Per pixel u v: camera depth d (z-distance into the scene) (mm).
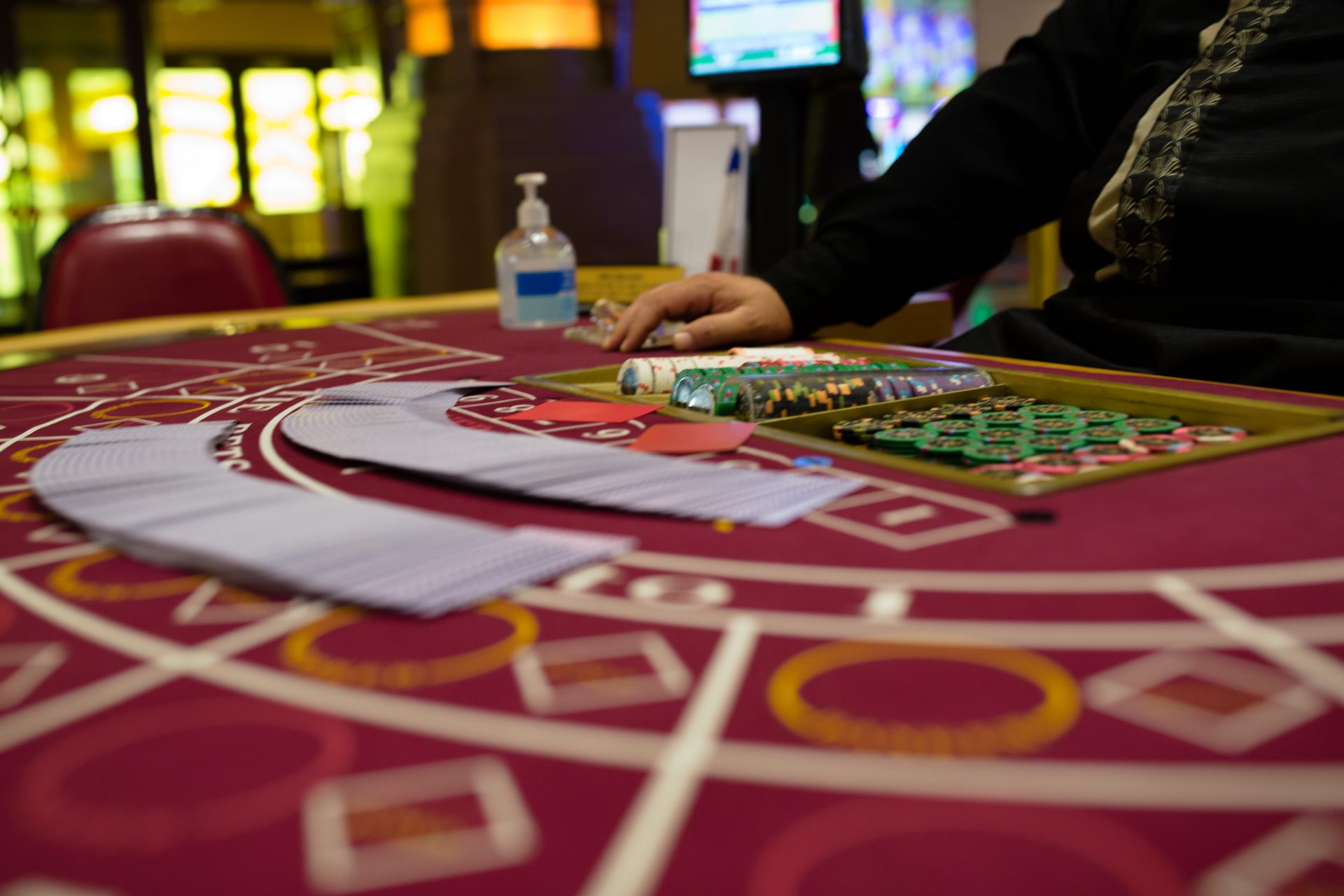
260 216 6297
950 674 436
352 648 479
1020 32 2430
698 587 539
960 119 1593
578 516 663
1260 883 301
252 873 321
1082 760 367
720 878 312
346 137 8508
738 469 749
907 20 5578
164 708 430
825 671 442
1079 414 979
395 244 4574
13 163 5816
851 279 1525
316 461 826
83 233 2273
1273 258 1199
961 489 699
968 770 364
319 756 388
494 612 514
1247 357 1143
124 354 1645
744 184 2365
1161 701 406
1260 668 429
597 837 333
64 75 6043
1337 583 512
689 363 1176
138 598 549
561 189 4051
